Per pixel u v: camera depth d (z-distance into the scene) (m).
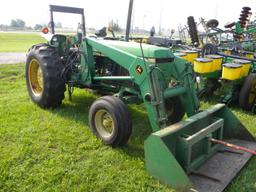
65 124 4.47
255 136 4.33
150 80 3.55
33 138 3.96
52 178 3.07
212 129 3.48
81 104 5.45
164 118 3.53
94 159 3.50
